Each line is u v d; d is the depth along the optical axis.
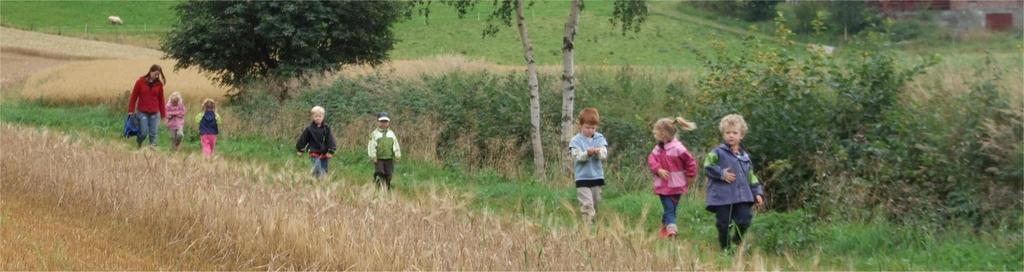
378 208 9.22
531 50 17.75
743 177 10.26
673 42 59.06
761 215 12.14
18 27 75.38
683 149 10.88
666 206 10.86
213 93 33.94
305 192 9.83
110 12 83.19
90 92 32.62
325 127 15.80
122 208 10.25
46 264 7.68
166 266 8.13
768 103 14.41
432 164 18.38
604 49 57.94
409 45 65.69
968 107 13.38
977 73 14.84
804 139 13.92
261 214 8.90
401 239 7.91
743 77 15.38
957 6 27.27
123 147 15.94
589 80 23.61
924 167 12.63
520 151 18.72
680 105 19.58
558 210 13.55
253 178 11.34
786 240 10.62
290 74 29.28
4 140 15.30
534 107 17.52
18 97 34.22
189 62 31.30
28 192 11.88
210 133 19.09
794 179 13.79
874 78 14.60
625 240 7.80
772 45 17.34
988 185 12.16
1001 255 9.91
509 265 7.27
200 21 30.39
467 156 18.59
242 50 30.58
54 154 13.08
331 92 23.91
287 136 22.38
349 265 7.80
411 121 19.95
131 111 20.12
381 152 15.00
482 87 21.73
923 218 11.38
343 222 8.35
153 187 10.33
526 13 72.94
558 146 18.75
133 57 60.34
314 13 29.89
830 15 32.72
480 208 13.62
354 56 31.88
